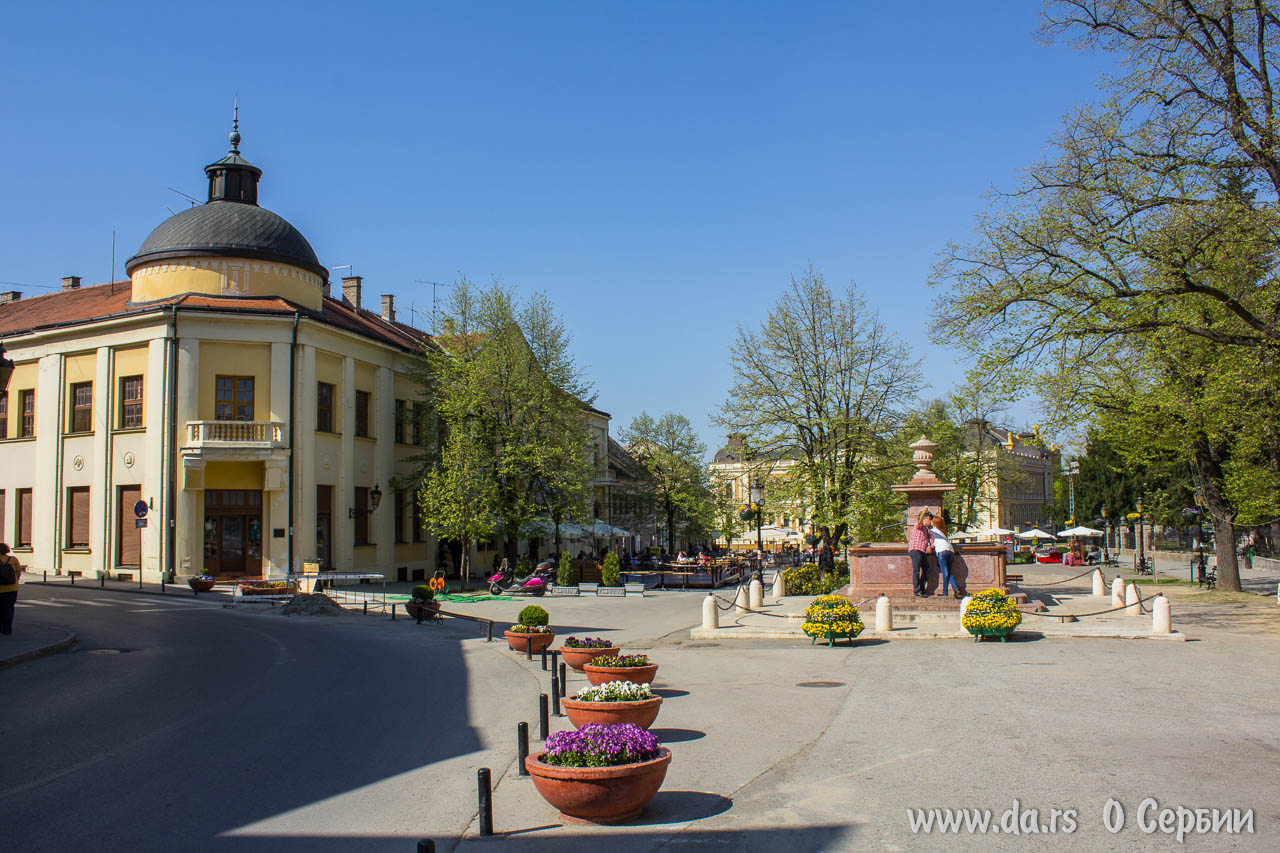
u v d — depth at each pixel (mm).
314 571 32031
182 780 8273
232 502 34312
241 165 38531
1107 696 11852
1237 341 18547
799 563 47750
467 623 24406
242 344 34625
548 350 40656
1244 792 7418
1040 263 20062
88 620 23062
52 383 37188
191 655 17312
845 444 34438
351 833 6746
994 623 17750
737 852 6250
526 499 39500
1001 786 7723
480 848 6395
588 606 29969
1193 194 18969
